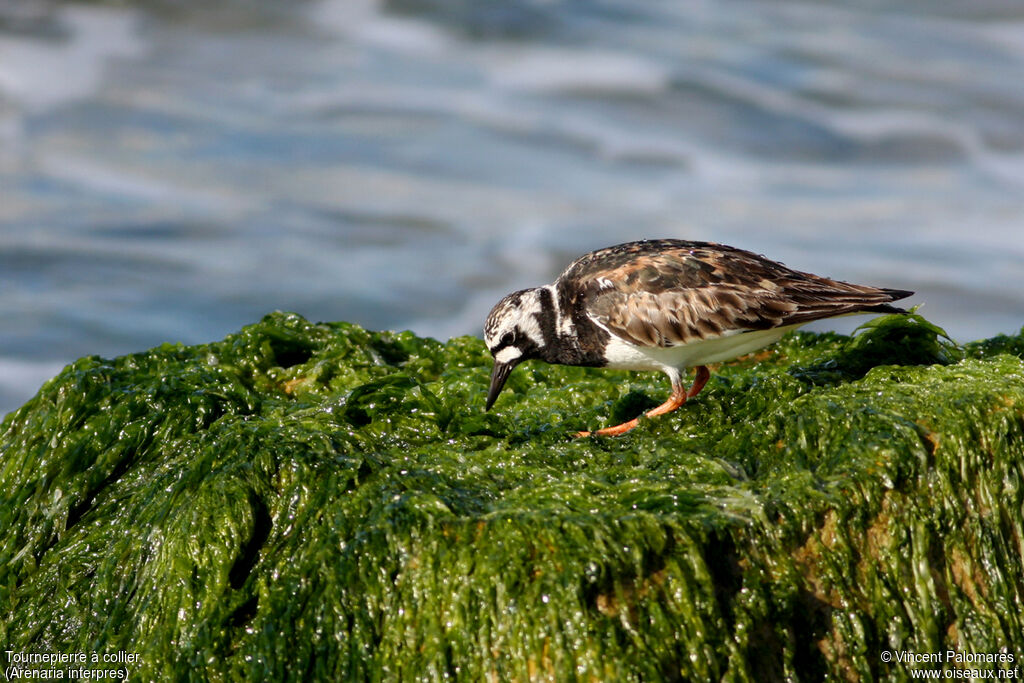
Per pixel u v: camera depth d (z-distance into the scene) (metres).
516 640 8.52
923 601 9.24
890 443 9.63
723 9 40.22
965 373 11.02
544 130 32.12
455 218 27.94
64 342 22.28
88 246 25.86
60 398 11.62
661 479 9.79
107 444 11.17
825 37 38.34
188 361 13.12
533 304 12.43
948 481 9.56
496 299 24.88
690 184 29.78
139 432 11.25
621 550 8.67
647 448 10.73
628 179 29.97
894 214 28.41
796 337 14.75
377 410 11.36
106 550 10.05
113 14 35.81
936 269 25.34
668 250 12.04
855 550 9.17
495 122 32.47
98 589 9.73
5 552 10.64
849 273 25.06
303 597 8.92
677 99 33.47
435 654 8.66
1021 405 10.17
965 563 9.51
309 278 25.22
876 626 9.09
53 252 25.45
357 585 8.92
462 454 10.44
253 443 10.12
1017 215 28.50
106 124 31.25
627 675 8.32
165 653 9.04
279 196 28.62
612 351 12.09
